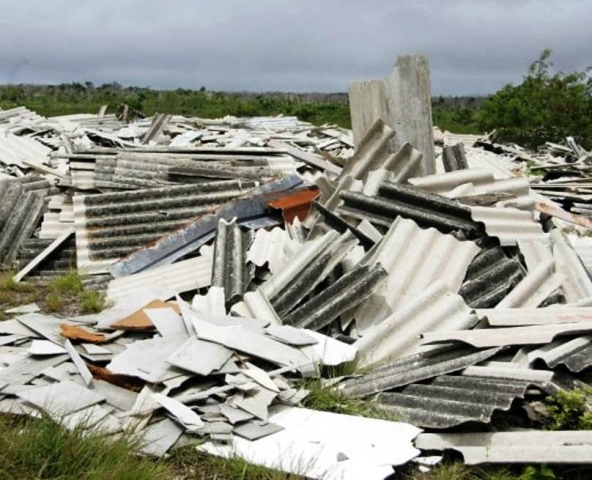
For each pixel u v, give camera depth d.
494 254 5.99
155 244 7.17
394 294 5.66
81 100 30.75
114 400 4.37
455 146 8.45
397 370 4.77
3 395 4.36
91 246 7.61
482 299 5.64
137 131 15.12
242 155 9.24
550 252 5.99
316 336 5.19
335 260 5.99
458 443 4.06
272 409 4.39
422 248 5.97
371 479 3.69
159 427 4.09
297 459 3.84
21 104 27.02
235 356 4.70
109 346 5.08
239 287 6.06
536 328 4.78
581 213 9.67
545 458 3.82
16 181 9.38
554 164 15.24
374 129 7.56
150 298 6.08
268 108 29.02
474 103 37.66
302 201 7.55
